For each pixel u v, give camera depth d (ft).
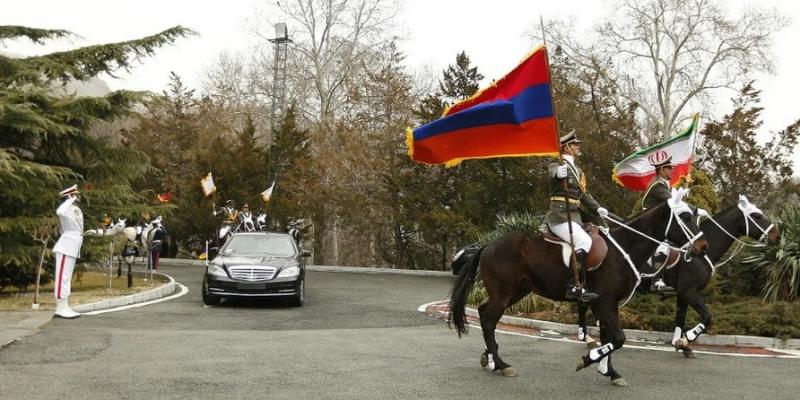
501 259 27.61
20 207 51.42
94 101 51.88
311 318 43.73
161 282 63.31
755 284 45.39
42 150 56.03
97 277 67.87
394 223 102.73
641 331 37.29
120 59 56.49
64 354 28.17
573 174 27.22
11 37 54.70
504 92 29.32
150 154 127.75
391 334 37.11
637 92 122.01
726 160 80.94
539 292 27.48
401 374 26.45
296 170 109.50
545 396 23.53
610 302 26.12
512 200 88.38
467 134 29.55
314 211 106.52
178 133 133.80
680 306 34.50
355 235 111.96
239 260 49.08
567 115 82.69
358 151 101.81
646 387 25.21
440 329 39.73
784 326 35.78
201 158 115.96
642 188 47.83
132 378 24.43
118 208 57.11
